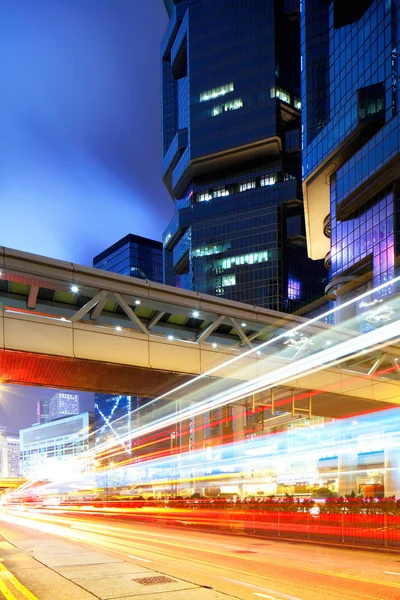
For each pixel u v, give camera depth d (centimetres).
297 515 2108
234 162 14838
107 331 2562
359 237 7244
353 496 3312
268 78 14388
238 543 1942
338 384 3325
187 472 4800
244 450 6469
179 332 3203
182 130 15700
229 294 14125
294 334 3253
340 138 7425
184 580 1065
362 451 5934
